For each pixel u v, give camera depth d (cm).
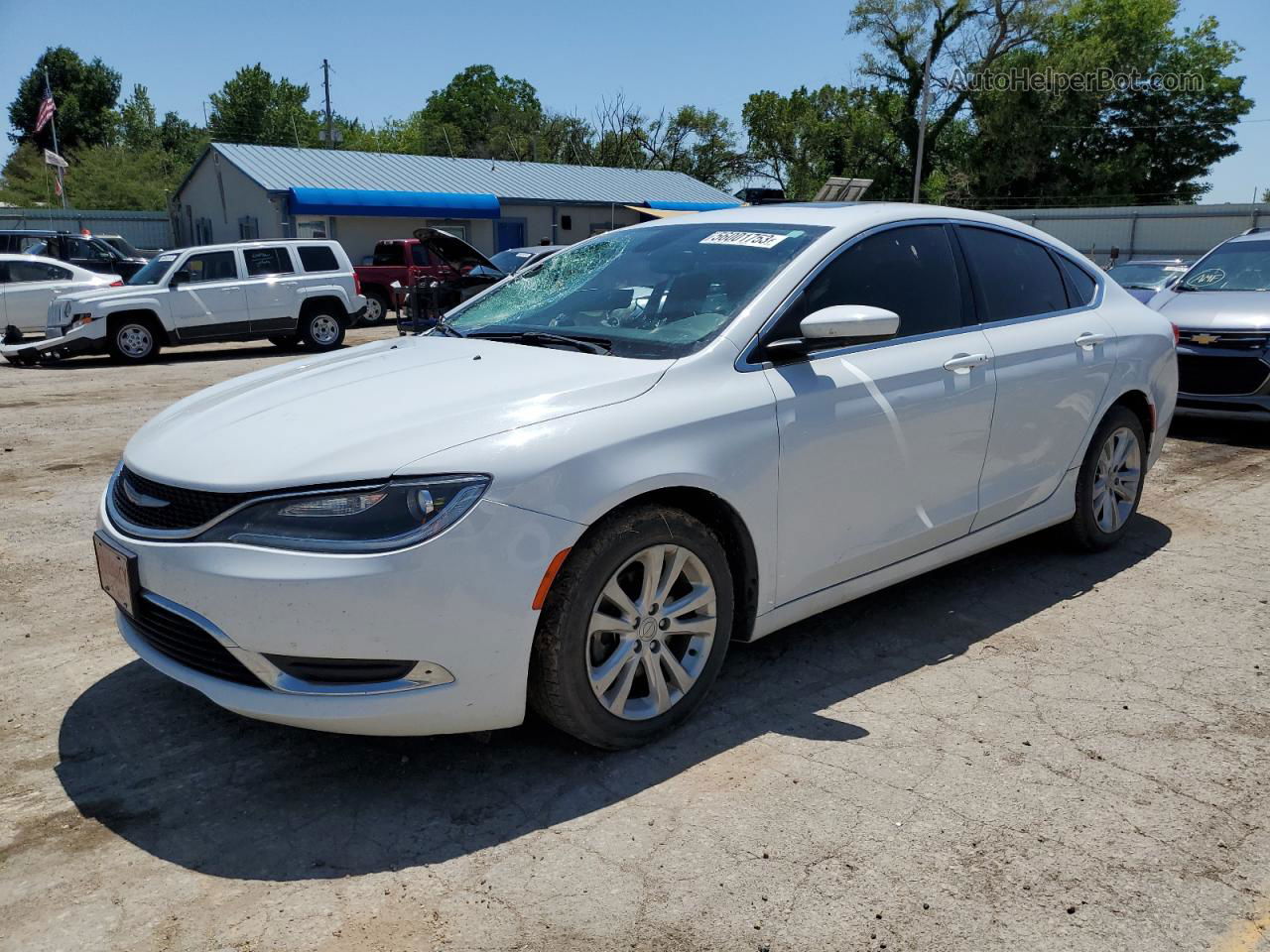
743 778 296
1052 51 4916
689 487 303
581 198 3209
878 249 381
